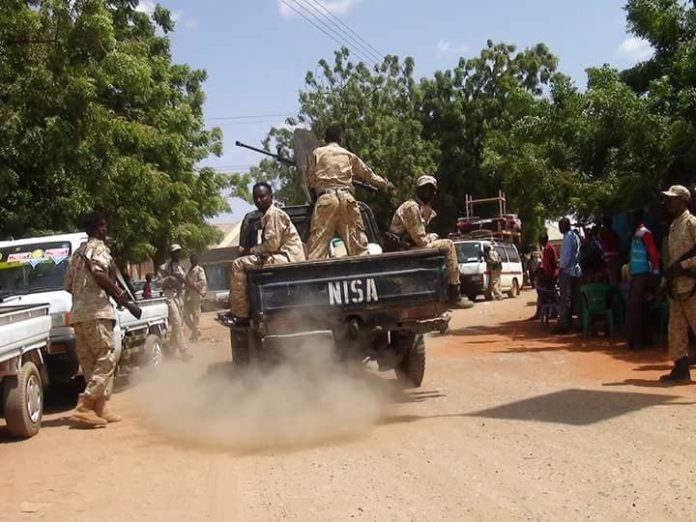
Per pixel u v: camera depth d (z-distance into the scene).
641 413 7.23
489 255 25.23
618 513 4.72
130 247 15.46
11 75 11.76
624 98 12.92
